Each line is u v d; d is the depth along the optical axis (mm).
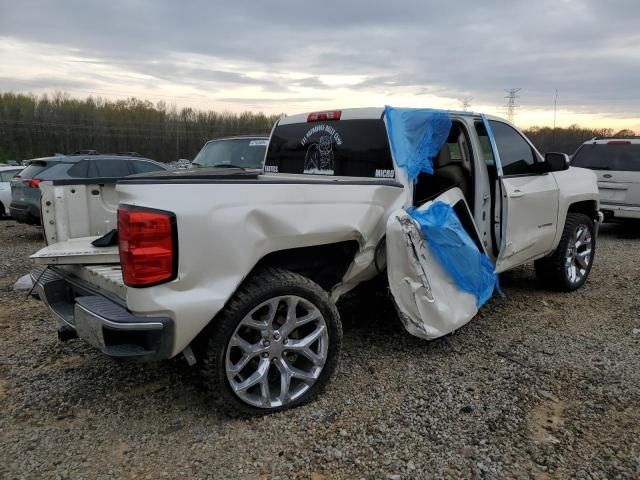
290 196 3176
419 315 3723
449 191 4238
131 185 2807
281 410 3215
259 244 3035
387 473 2660
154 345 2762
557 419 3146
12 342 4363
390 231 3562
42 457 2787
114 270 3371
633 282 6301
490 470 2676
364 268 3686
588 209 6137
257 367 3174
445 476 2637
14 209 9930
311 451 2838
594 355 4070
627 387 3535
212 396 3012
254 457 2789
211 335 2947
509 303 5391
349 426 3066
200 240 2812
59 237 3893
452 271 3916
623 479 2609
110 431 3035
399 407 3273
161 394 3473
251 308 3010
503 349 4188
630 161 9453
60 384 3613
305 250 3539
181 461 2760
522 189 4773
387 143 3902
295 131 4730
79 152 11797
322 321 3295
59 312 3408
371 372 3758
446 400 3355
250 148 9602
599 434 2986
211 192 2891
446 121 4129
